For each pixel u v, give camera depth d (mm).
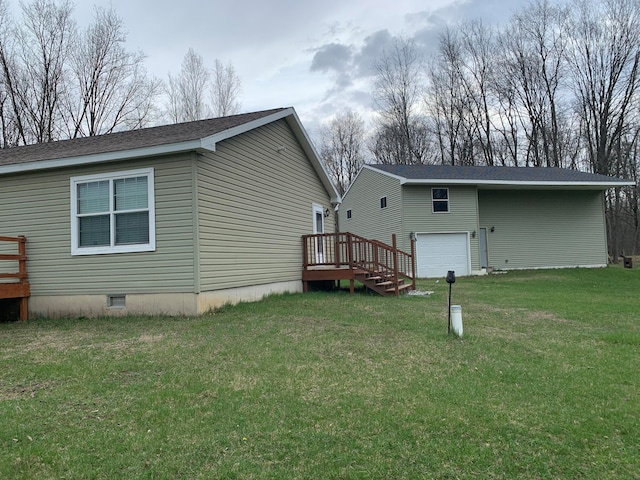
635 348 5672
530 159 32812
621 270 19797
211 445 3029
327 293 11773
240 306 8898
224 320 7457
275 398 3891
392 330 6695
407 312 8352
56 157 8344
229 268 8930
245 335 6344
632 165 29984
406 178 18688
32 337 6609
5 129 23703
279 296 10664
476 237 19344
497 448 3018
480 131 34406
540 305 9578
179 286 7898
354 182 24359
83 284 8414
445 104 35500
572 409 3660
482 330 6785
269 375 4527
